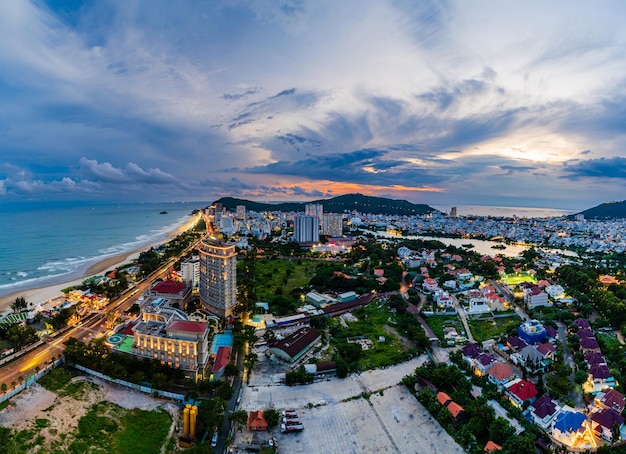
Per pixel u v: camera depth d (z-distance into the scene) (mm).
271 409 122688
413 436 117625
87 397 125750
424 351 173375
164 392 131625
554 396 137500
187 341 142250
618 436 114125
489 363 153625
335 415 126938
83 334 181500
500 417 115812
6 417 109125
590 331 188250
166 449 108812
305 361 163500
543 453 109438
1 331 177000
